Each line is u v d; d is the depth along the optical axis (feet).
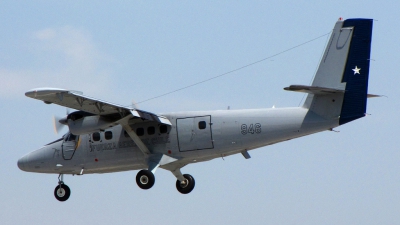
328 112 406.41
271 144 422.00
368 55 404.36
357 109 402.52
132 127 433.48
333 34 410.72
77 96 382.01
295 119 410.72
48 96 380.58
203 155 426.51
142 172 430.61
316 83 409.90
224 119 421.59
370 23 406.41
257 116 417.08
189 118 426.51
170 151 428.15
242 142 418.72
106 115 412.36
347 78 405.59
